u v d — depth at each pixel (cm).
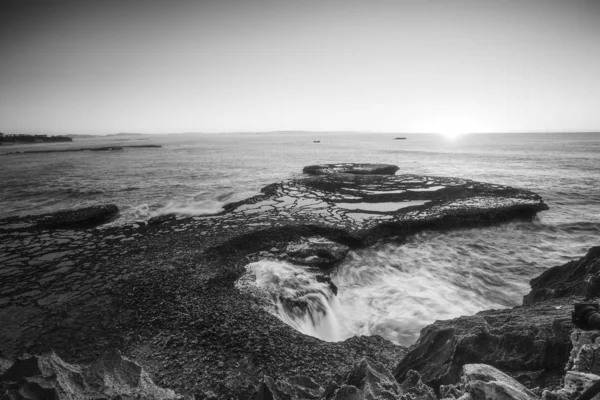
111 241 1421
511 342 419
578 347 333
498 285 1115
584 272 795
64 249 1330
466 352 436
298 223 1562
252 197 2236
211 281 1017
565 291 727
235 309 855
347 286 1120
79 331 766
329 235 1457
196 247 1307
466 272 1214
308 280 1057
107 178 3256
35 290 977
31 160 5288
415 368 500
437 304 989
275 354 666
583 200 2236
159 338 727
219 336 729
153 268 1119
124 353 680
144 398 331
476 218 1705
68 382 320
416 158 5466
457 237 1574
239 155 6438
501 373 289
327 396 368
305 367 628
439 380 421
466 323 532
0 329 783
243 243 1338
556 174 3366
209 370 618
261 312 848
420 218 1622
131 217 1809
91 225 1678
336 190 2369
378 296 1046
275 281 1041
